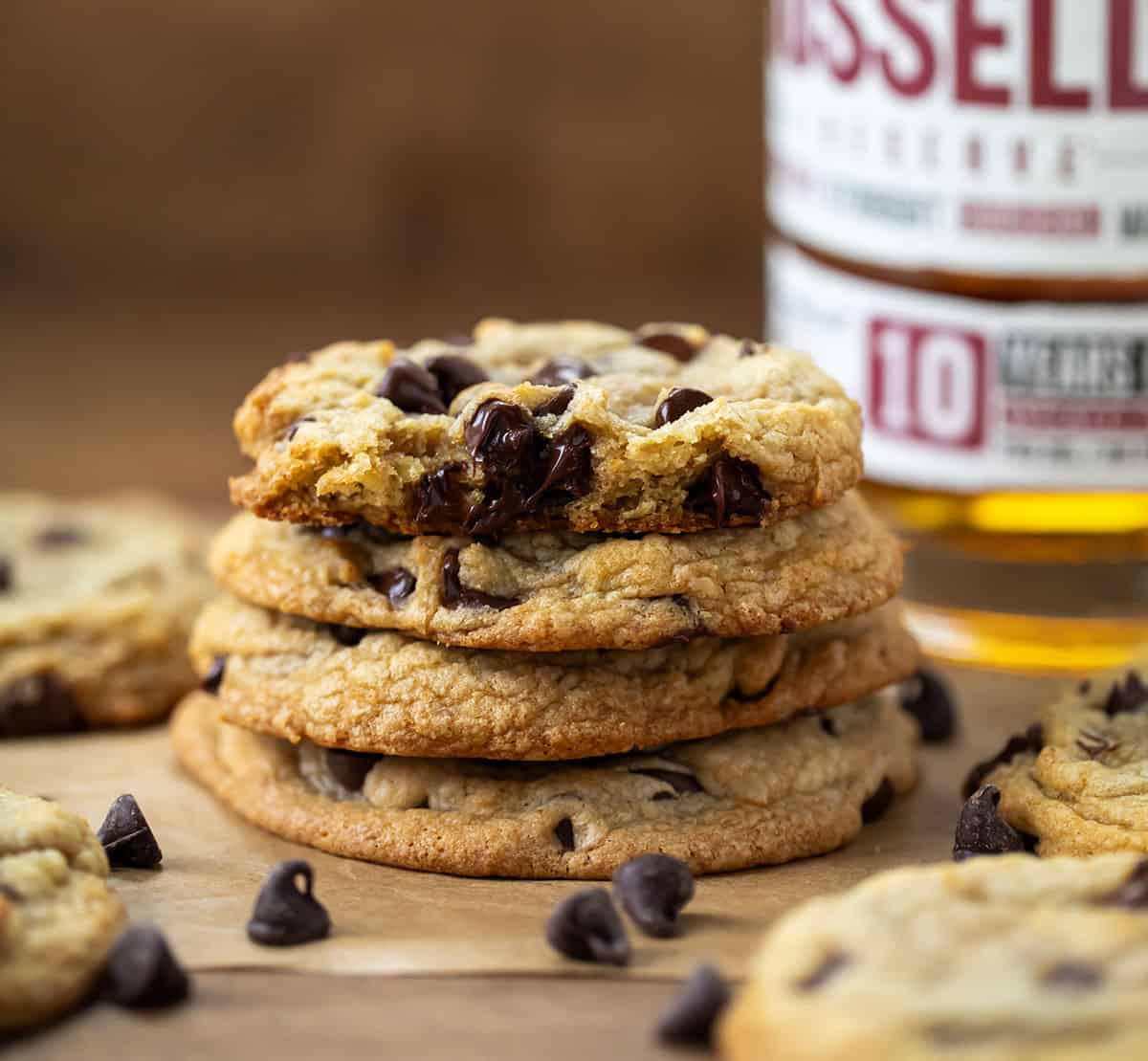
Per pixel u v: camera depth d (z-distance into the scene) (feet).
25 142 2.89
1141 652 1.82
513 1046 1.47
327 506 1.61
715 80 2.82
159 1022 1.49
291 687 1.64
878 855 1.64
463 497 1.60
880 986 1.40
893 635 1.71
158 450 2.53
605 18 2.81
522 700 1.61
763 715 1.64
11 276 2.96
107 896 1.54
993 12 1.85
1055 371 1.89
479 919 1.57
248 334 2.85
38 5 2.82
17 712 1.80
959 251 1.89
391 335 2.84
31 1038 1.48
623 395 1.62
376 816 1.63
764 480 1.60
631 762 1.64
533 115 2.85
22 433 2.57
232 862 1.63
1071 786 1.62
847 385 1.96
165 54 2.84
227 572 1.67
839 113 1.92
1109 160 1.86
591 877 1.61
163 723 1.84
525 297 2.91
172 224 2.92
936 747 1.79
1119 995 1.39
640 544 1.60
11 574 1.89
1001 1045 1.37
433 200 2.90
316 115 2.86
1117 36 1.84
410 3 2.81
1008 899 1.47
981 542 1.94
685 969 1.52
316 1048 1.47
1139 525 1.91
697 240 2.90
